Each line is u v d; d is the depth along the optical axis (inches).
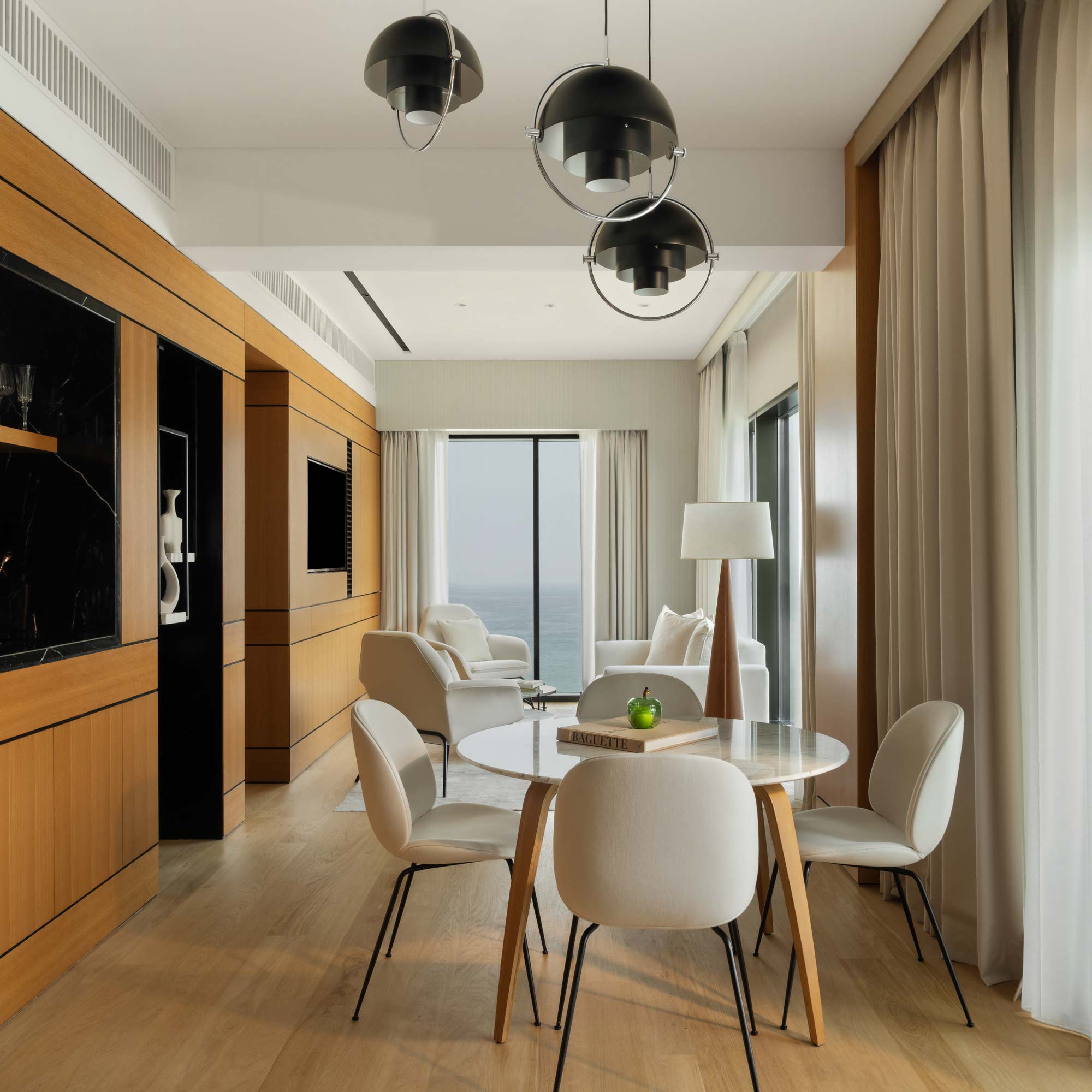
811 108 127.9
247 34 108.2
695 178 140.6
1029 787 94.3
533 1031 89.6
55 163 102.6
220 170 138.0
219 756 154.9
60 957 101.9
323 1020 91.7
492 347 280.2
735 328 239.0
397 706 180.7
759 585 250.4
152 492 127.3
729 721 118.4
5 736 91.8
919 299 115.2
